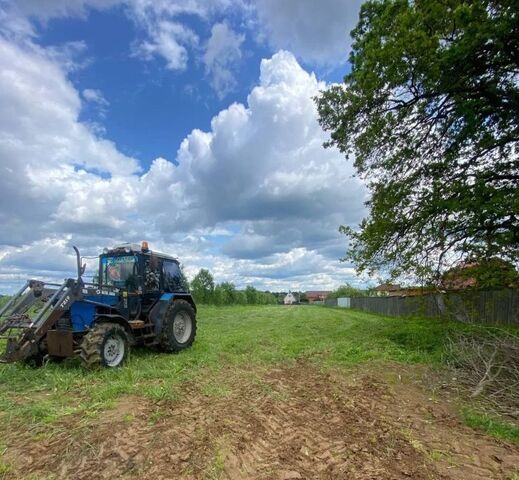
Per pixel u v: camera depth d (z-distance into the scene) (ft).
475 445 12.69
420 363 24.99
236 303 156.15
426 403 17.10
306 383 20.29
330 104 36.19
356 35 34.27
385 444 12.62
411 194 34.01
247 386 19.30
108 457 11.54
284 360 26.48
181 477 10.44
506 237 29.27
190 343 31.09
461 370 21.93
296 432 13.43
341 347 31.35
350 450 12.12
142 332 27.86
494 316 43.37
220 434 13.00
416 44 26.04
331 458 11.59
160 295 30.12
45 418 14.65
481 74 29.12
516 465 11.33
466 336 26.89
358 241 38.09
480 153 33.37
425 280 34.88
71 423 14.16
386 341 33.06
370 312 105.70
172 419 14.43
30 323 21.58
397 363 25.20
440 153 34.47
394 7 28.84
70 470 10.93
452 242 32.99
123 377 20.34
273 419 14.60
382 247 36.35
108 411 15.49
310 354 28.89
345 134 36.22
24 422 14.39
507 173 32.32
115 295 25.90
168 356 27.45
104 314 24.06
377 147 35.45
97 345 21.48
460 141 32.81
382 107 32.94
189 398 17.22
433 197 31.71
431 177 34.53
